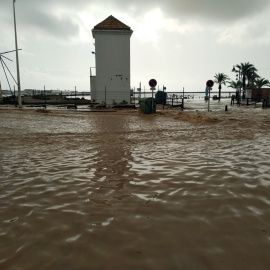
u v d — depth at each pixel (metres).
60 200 2.73
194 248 1.84
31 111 18.09
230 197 2.77
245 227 2.14
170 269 1.62
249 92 37.75
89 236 2.02
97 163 4.24
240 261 1.69
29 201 2.71
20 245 1.90
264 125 9.87
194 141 6.40
